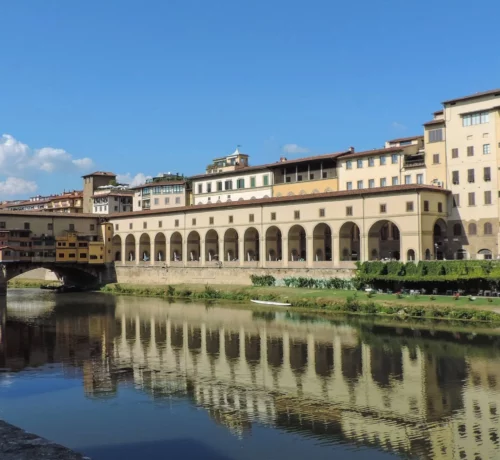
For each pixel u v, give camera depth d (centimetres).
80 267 14025
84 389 4472
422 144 10631
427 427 3462
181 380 4712
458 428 3434
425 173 9856
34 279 16850
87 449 3225
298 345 6019
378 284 8944
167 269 12950
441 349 5578
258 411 3834
